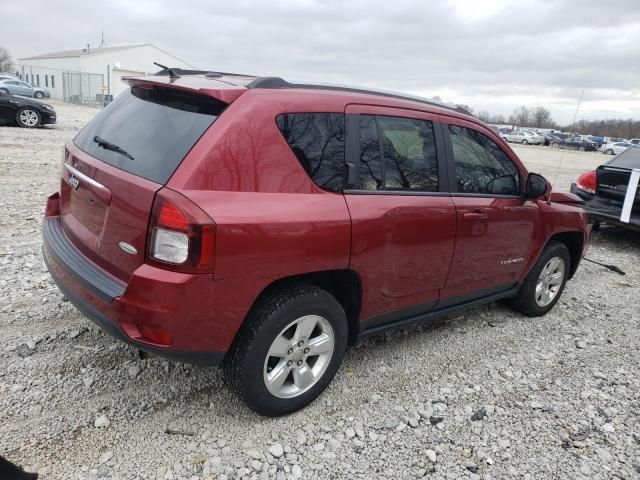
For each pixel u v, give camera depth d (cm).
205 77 302
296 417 298
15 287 423
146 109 284
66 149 326
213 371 333
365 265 298
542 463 281
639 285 605
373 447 280
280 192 261
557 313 495
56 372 314
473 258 374
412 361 375
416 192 329
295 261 263
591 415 329
